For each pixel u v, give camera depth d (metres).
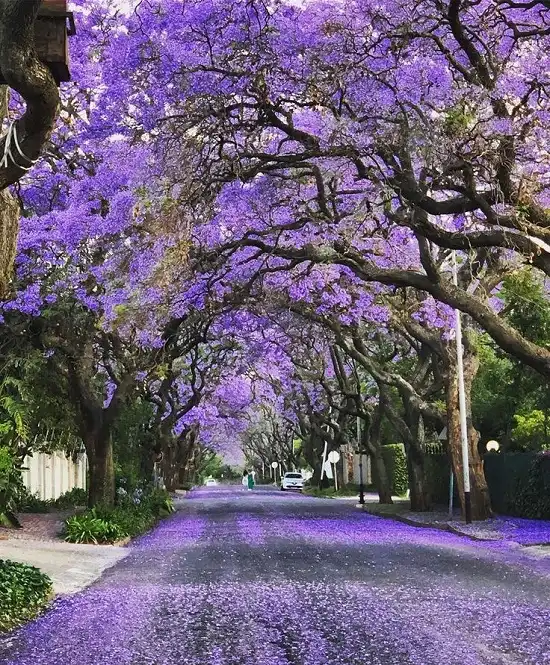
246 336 32.00
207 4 14.79
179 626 8.75
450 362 24.94
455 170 13.77
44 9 6.26
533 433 31.00
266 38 14.45
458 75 14.95
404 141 13.78
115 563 15.51
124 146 18.17
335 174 16.16
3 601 9.48
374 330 29.19
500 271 23.27
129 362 23.22
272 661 7.01
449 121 13.20
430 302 24.78
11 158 6.46
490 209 13.54
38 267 20.59
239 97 15.39
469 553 16.30
